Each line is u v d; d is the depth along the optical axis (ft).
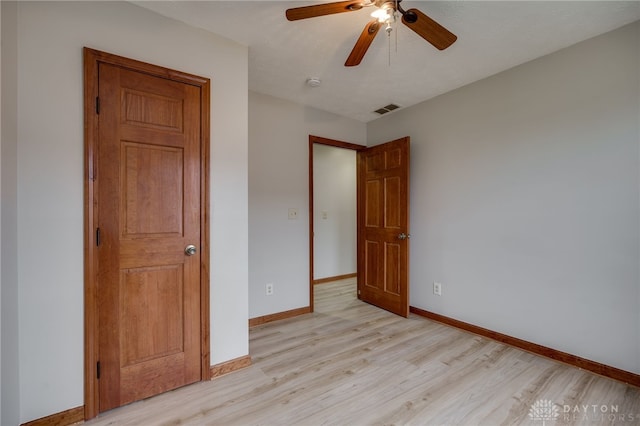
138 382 5.79
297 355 7.74
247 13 6.03
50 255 4.96
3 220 4.38
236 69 7.04
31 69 4.82
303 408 5.60
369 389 6.20
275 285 10.43
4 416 4.36
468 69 8.36
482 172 8.95
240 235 7.09
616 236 6.48
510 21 6.20
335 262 17.11
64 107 5.08
